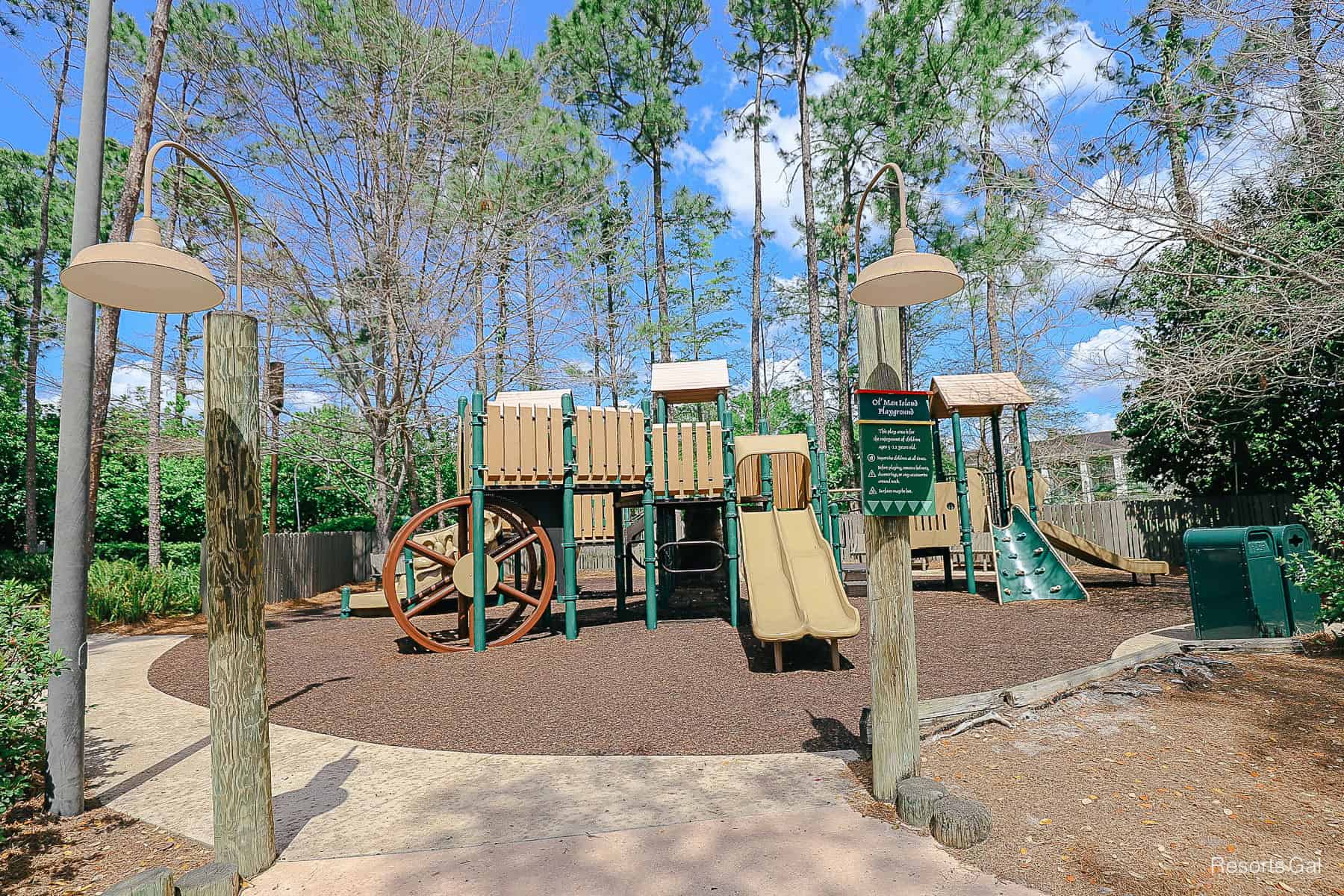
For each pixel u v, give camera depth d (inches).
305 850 147.9
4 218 988.6
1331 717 190.1
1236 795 152.8
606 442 406.0
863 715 197.8
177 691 300.7
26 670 166.9
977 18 808.3
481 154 644.7
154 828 165.0
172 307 140.3
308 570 669.3
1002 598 459.2
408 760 207.3
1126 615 391.5
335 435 731.4
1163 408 482.3
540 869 134.6
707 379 542.9
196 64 568.4
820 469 498.6
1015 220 424.8
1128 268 391.2
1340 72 321.7
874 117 890.7
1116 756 175.3
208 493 142.4
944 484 564.1
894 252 151.9
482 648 367.6
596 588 648.4
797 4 982.4
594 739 219.9
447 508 378.3
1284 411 568.4
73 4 707.4
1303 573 265.1
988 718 199.3
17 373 800.9
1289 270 348.5
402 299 608.4
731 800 164.6
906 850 137.0
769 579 342.3
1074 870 127.6
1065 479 1151.6
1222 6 338.0
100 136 192.2
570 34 994.7
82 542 181.8
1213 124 362.3
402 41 603.8
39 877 143.2
